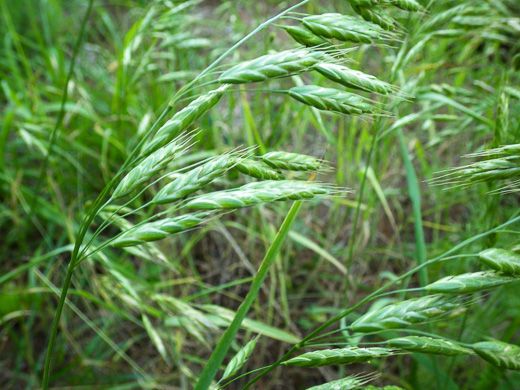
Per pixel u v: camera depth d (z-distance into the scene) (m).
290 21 0.35
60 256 0.24
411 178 0.17
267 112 0.24
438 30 0.18
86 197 0.26
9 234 0.25
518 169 0.10
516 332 0.20
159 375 0.21
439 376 0.16
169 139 0.10
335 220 0.25
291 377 0.21
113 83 0.30
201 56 0.34
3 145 0.23
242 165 0.09
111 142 0.24
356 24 0.10
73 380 0.21
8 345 0.22
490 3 0.21
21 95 0.29
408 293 0.22
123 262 0.24
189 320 0.17
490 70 0.23
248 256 0.24
